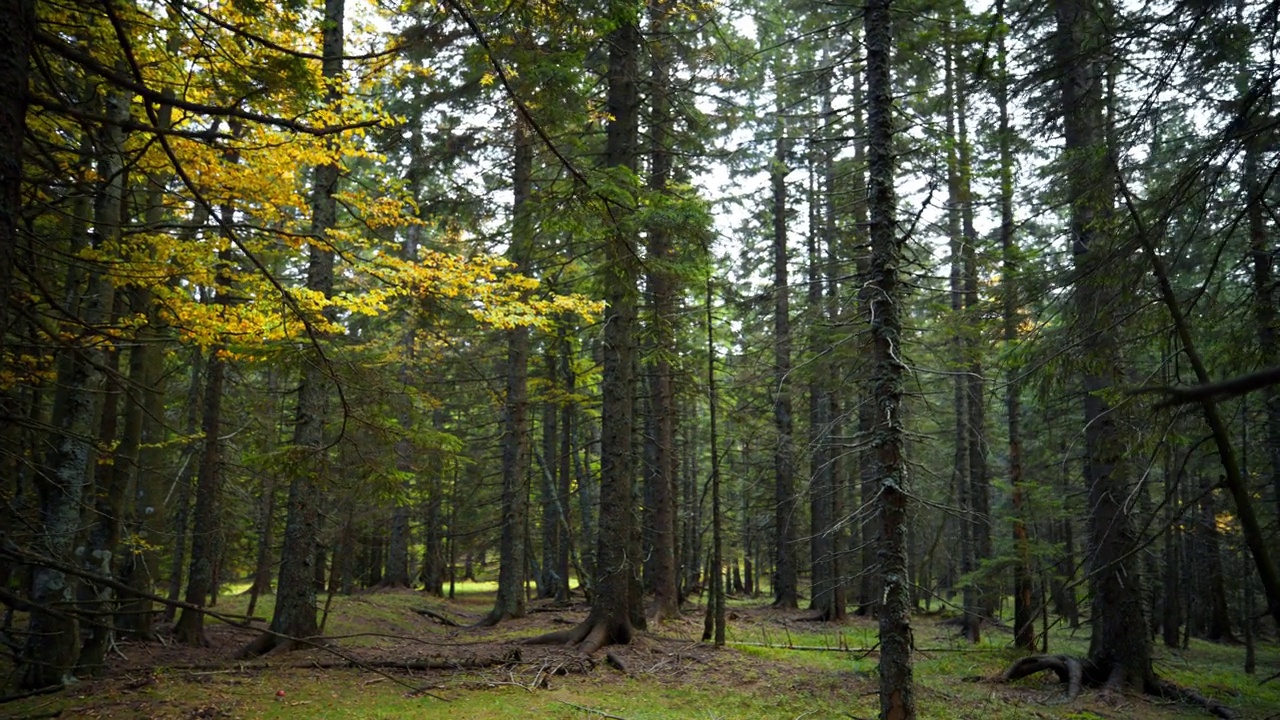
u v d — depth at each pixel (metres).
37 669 8.33
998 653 13.75
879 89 8.23
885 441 7.81
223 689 8.88
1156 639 22.30
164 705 8.01
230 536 17.67
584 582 20.94
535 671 10.76
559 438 27.34
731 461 23.77
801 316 16.95
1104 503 10.92
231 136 3.32
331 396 13.07
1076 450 14.72
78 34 5.24
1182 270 6.15
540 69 5.94
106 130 6.43
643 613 14.38
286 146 7.16
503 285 8.78
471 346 22.11
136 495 11.97
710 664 11.77
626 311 13.57
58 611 2.47
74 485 8.30
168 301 7.13
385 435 6.18
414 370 19.73
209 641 12.44
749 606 22.45
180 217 10.05
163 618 14.16
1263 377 1.15
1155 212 5.80
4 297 2.58
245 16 5.66
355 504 13.34
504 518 17.78
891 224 8.05
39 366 6.81
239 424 15.92
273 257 11.79
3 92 2.61
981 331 13.59
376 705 8.73
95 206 7.60
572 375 22.44
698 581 28.36
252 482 16.09
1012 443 14.66
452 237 17.30
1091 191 6.60
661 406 17.75
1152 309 5.99
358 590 23.53
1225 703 10.49
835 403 18.02
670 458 18.17
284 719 7.93
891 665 7.35
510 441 17.89
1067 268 7.25
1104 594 11.20
